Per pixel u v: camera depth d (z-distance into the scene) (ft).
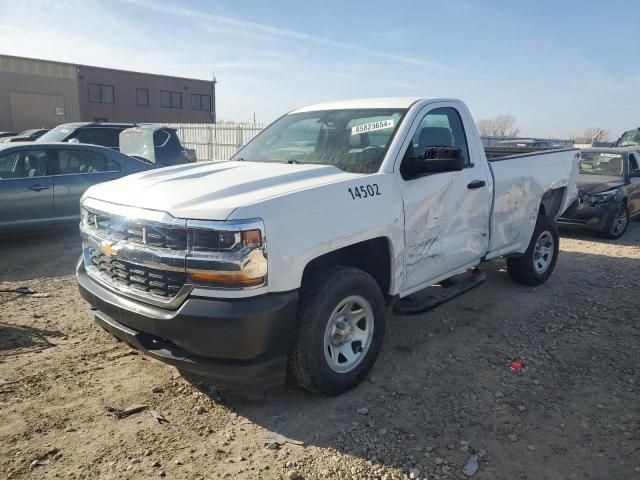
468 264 16.17
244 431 10.71
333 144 14.28
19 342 14.56
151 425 10.83
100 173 28.37
